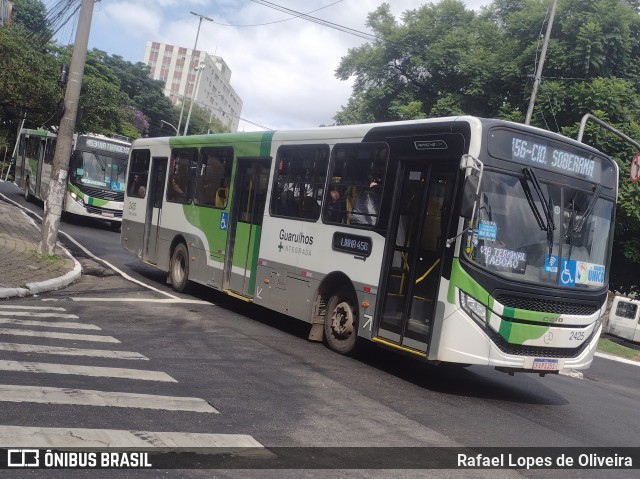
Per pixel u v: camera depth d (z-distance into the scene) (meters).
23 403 5.39
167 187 14.25
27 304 10.62
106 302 11.53
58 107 15.28
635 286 25.17
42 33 21.53
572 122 21.55
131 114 55.19
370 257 8.62
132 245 15.59
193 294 13.48
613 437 6.96
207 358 8.02
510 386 9.22
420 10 28.02
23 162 35.81
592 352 8.25
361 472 4.80
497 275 7.38
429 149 8.00
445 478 4.91
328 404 6.58
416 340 7.77
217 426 5.47
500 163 7.52
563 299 7.77
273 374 7.57
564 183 8.00
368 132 8.98
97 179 26.33
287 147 10.57
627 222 20.67
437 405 7.19
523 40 23.92
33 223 22.70
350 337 9.08
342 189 9.30
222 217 11.99
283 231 10.38
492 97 24.38
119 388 6.22
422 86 27.42
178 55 130.62
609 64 21.94
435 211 7.82
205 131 88.50
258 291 10.81
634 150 20.20
